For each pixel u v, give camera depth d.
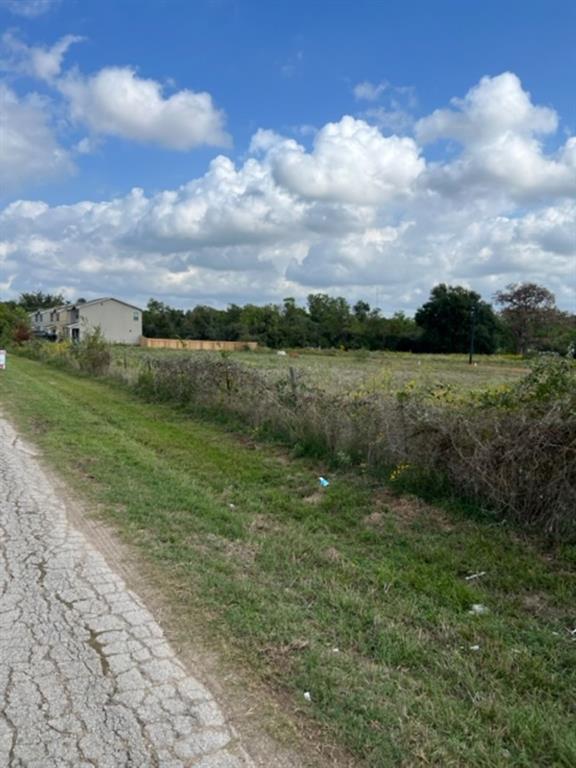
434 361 51.12
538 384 5.21
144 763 2.26
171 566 4.27
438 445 5.77
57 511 5.63
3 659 3.00
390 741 2.39
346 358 52.28
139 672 2.89
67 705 2.62
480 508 5.25
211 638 3.24
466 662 3.00
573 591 3.81
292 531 5.08
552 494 4.64
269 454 8.15
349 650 3.13
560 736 2.43
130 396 15.00
